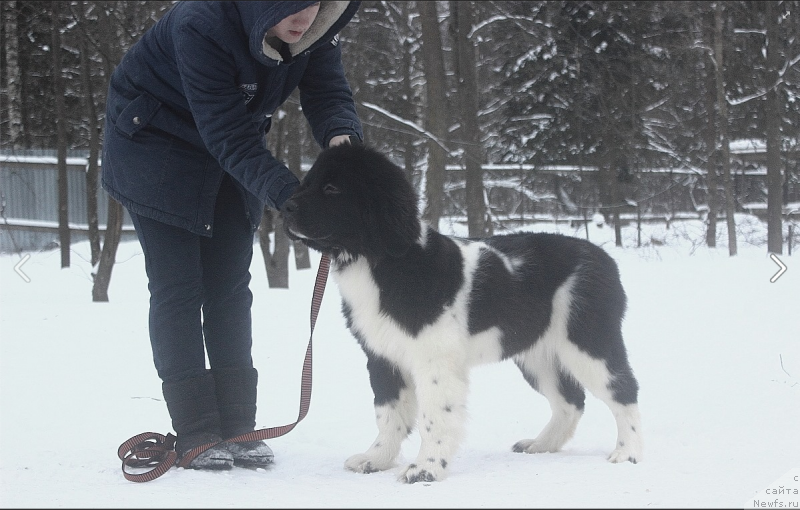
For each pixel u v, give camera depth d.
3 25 16.03
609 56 18.34
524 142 20.50
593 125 19.38
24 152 18.50
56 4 13.12
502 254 4.30
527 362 4.63
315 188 3.68
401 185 3.78
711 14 16.33
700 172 20.97
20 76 17.67
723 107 15.70
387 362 4.03
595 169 20.41
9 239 18.50
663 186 21.72
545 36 18.06
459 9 13.91
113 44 11.53
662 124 21.36
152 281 3.94
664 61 18.78
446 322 3.82
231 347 4.18
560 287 4.32
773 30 14.63
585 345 4.23
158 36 3.85
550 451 4.46
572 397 4.53
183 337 3.93
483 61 22.38
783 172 18.70
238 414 4.12
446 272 3.87
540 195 21.95
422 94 23.00
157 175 3.86
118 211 10.71
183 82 3.72
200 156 3.98
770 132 14.68
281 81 4.01
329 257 3.97
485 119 23.16
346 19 3.87
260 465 3.97
